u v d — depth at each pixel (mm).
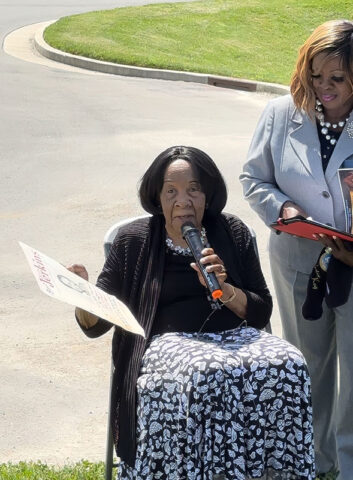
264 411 3359
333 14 23578
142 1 26062
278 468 3430
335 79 3643
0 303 6504
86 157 10406
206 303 3643
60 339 5910
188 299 3652
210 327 3633
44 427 4828
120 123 12039
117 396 3598
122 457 3498
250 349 3408
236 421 3293
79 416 4945
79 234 8000
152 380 3391
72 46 17953
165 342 3502
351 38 3602
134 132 11547
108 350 5754
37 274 3346
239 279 3701
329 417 4164
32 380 5348
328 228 3473
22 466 4262
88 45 18094
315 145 3826
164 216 3719
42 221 8336
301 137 3854
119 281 3740
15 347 5793
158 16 22250
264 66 18859
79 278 3533
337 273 3736
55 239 7883
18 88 14336
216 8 23531
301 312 4012
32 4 25312
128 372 3510
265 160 3982
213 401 3270
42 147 10820
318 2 24312
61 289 3314
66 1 26031
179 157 3664
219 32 21172
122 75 16594
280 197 3896
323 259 3803
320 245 3891
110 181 9500
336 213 3816
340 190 3797
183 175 3621
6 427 4824
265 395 3352
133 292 3695
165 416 3355
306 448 3418
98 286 3721
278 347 3432
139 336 3584
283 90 14867
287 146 3891
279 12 23344
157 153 10570
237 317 3678
